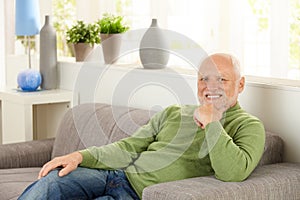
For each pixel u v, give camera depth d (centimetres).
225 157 254
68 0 580
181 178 273
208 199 236
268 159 289
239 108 282
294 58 475
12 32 541
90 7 581
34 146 376
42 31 441
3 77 521
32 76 435
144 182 275
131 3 558
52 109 448
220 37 515
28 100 415
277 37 479
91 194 276
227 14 511
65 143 365
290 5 472
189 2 526
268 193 255
